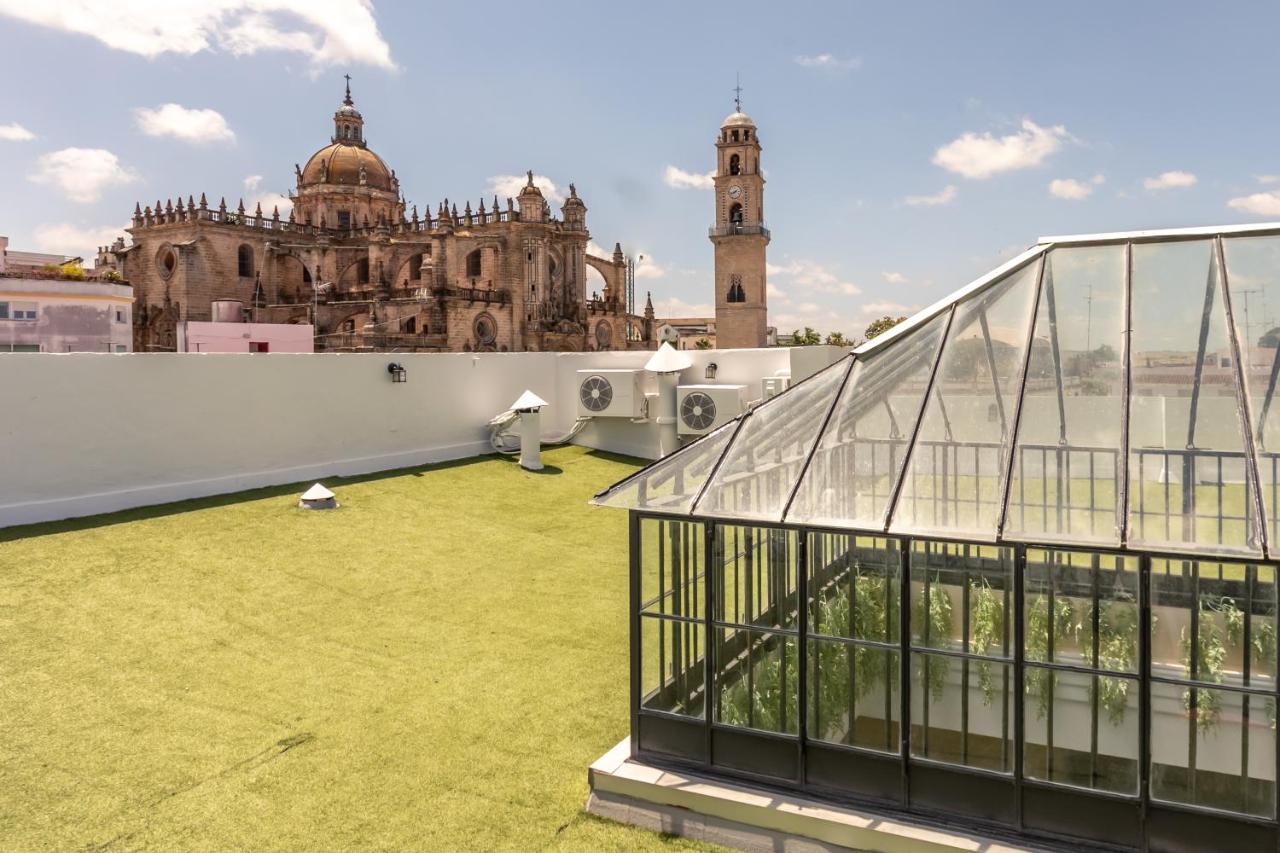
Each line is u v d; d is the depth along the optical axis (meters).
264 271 84.12
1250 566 7.55
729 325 99.69
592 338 95.31
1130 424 8.35
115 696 11.37
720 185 100.12
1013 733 7.89
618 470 29.28
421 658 13.28
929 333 10.12
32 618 13.30
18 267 51.03
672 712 9.31
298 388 23.53
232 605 14.82
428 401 28.08
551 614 15.47
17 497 17.28
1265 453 7.86
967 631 8.27
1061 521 7.75
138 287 84.69
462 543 19.77
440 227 77.56
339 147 96.06
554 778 9.79
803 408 9.85
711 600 8.91
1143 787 7.27
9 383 17.11
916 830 7.81
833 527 8.20
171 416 20.20
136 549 16.72
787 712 8.66
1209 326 9.15
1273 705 7.31
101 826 8.62
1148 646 7.21
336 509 21.11
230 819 8.84
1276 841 6.90
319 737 10.66
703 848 8.42
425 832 8.69
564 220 90.94
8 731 10.28
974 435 8.78
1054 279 10.25
